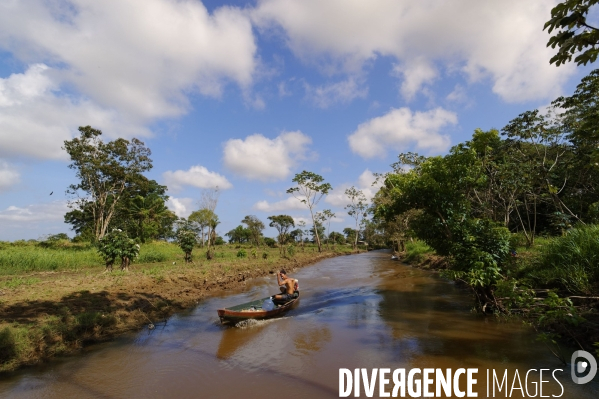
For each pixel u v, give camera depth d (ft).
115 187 120.57
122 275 44.65
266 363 21.12
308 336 26.27
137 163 117.19
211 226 89.66
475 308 31.04
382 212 37.96
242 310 30.55
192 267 57.62
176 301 37.11
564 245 29.35
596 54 12.14
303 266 88.84
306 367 20.25
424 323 28.48
